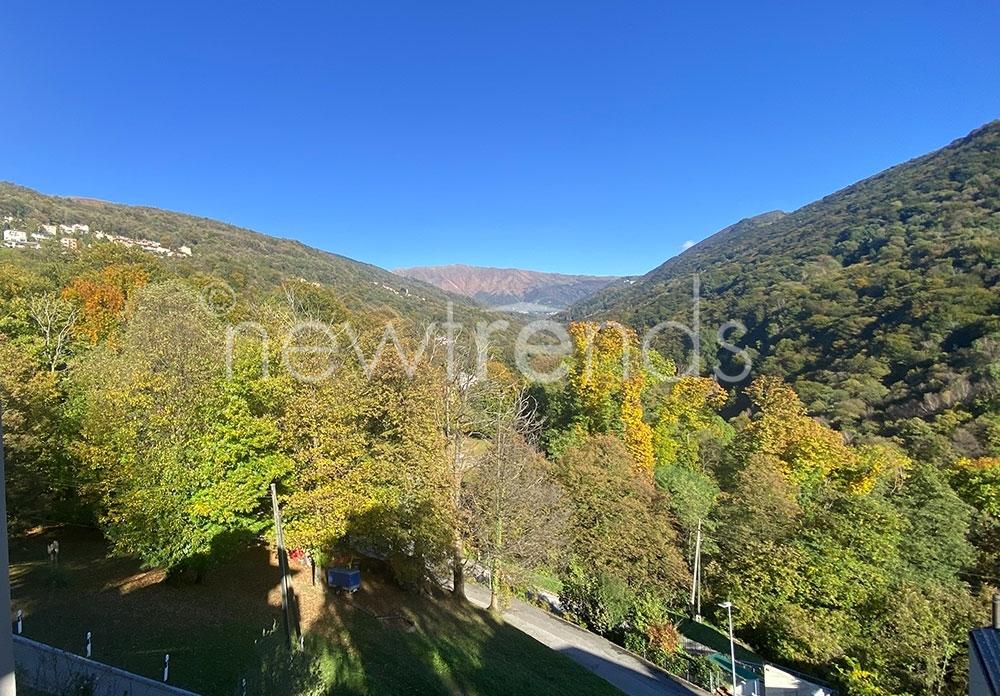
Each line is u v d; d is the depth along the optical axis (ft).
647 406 144.36
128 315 113.91
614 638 79.92
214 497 52.60
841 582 77.77
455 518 67.82
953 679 62.39
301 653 32.50
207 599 56.03
